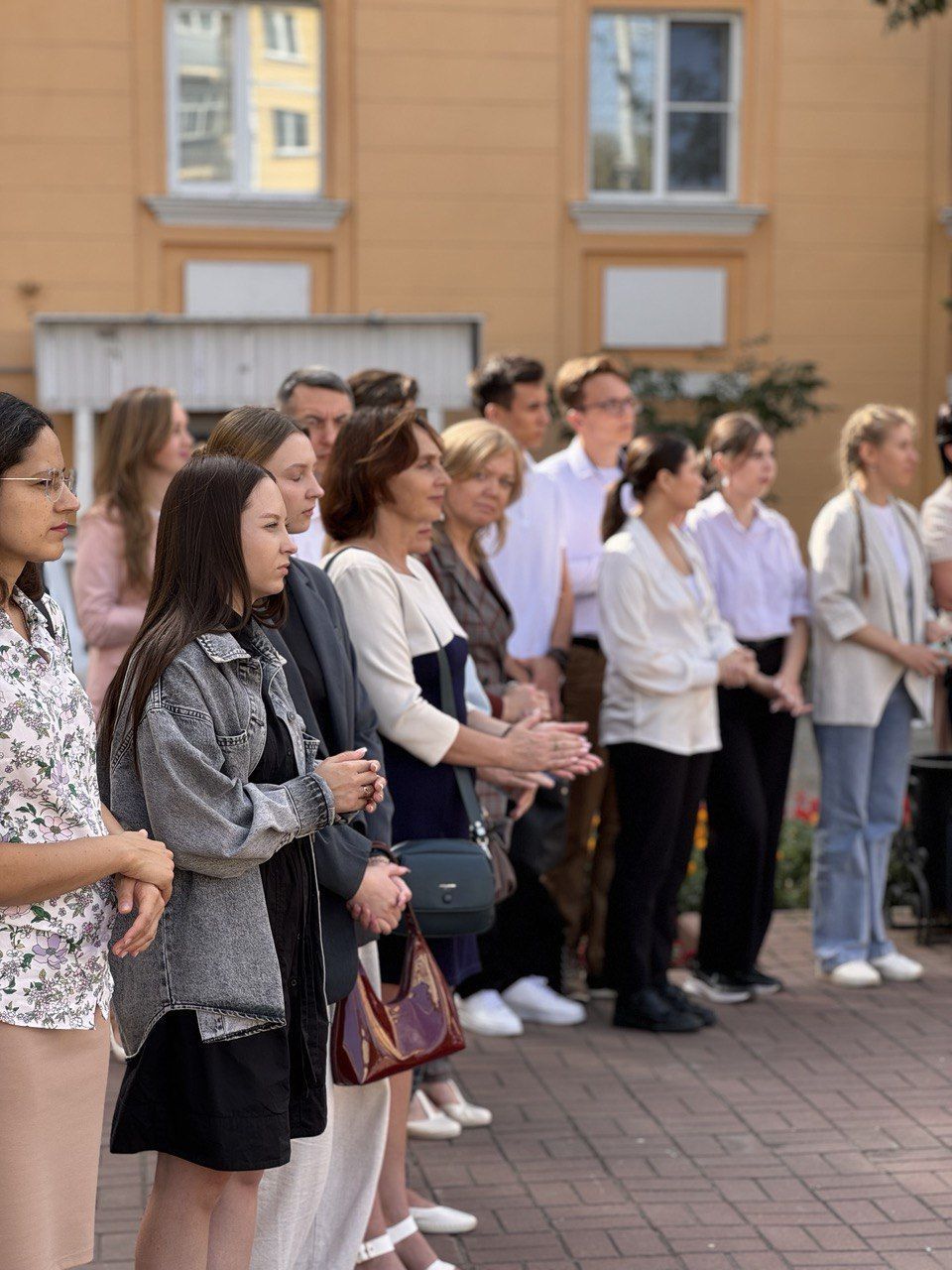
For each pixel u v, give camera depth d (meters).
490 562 7.57
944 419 8.69
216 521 3.72
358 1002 4.34
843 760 8.02
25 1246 3.20
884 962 8.20
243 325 16.39
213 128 17.42
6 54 16.84
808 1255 5.06
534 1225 5.28
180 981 3.58
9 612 3.30
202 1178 3.68
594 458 8.20
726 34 18.11
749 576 7.94
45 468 3.22
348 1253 4.56
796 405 17.39
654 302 18.09
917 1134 6.10
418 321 16.62
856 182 18.23
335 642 4.37
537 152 17.75
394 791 5.14
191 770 3.55
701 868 9.41
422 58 17.50
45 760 3.21
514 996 7.55
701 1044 7.18
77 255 17.11
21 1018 3.19
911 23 17.53
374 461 5.12
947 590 8.52
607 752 7.86
